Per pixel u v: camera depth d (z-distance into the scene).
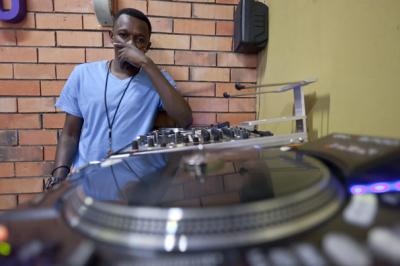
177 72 1.15
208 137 0.65
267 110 1.09
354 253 0.17
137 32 0.95
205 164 0.41
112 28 1.03
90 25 1.08
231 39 1.17
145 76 1.05
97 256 0.19
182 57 1.15
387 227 0.20
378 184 0.28
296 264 0.17
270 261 0.18
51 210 0.26
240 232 0.21
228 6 1.15
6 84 1.05
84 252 0.19
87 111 1.00
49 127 1.09
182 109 0.98
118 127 1.01
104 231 0.22
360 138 0.37
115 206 0.25
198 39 1.15
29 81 1.07
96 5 0.98
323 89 0.67
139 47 0.99
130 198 0.28
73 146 1.02
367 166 0.29
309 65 0.74
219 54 1.17
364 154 0.31
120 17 0.94
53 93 1.08
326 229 0.21
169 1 1.12
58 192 0.31
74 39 1.07
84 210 0.25
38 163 1.09
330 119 0.64
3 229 0.22
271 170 0.37
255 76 1.21
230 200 0.26
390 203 0.24
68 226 0.23
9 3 1.03
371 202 0.25
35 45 1.06
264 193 0.28
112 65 1.06
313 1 0.71
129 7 1.09
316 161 0.36
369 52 0.50
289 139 0.60
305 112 0.74
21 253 0.19
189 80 1.16
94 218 0.24
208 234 0.21
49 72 1.07
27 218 0.24
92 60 1.09
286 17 0.89
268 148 0.52
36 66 1.06
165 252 0.20
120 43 0.96
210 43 1.16
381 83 0.47
